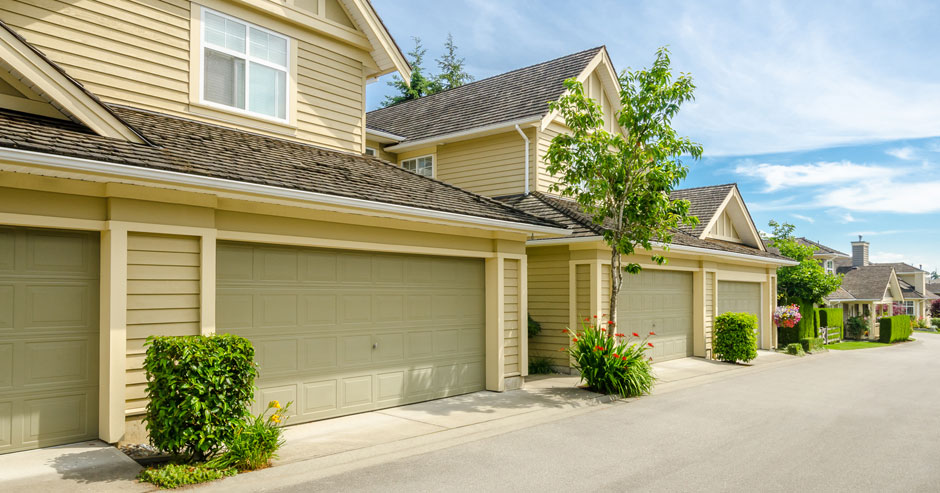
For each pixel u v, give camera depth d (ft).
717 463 22.63
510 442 25.05
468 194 37.01
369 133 54.34
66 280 20.52
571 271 46.03
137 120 26.66
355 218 28.14
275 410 25.67
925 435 27.61
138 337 21.33
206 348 18.92
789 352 65.82
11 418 19.40
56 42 26.61
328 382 27.71
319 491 18.26
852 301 133.69
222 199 23.62
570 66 54.65
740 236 72.59
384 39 37.83
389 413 29.17
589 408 32.63
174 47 30.22
